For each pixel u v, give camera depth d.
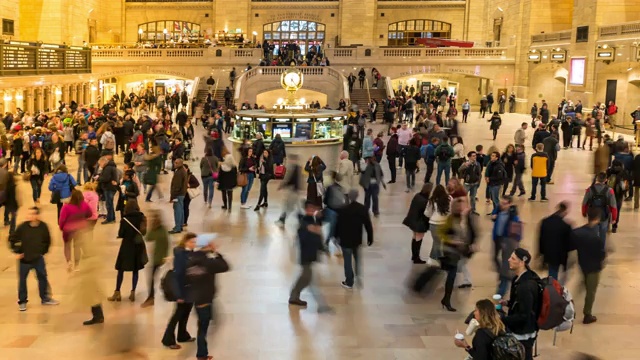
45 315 9.29
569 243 9.47
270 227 14.27
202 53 43.81
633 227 14.86
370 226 10.47
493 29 49.78
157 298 9.98
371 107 36.56
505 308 9.51
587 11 36.75
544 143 19.66
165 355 8.14
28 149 19.19
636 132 26.78
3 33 39.25
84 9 48.78
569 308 7.33
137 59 43.59
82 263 9.08
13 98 29.52
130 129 24.06
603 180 11.82
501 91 45.66
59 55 35.66
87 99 40.34
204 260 7.90
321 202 14.38
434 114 27.25
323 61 42.34
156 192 18.02
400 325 9.16
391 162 19.81
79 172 18.72
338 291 10.44
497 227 10.20
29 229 9.33
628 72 33.69
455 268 9.70
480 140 29.42
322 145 21.44
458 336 6.45
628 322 9.44
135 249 9.62
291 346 8.45
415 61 44.28
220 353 8.22
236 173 15.64
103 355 8.09
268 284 10.66
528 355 7.05
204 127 32.69
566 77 40.66
